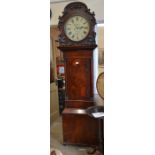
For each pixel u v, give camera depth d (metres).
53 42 2.07
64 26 2.02
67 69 2.11
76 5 1.97
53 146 2.06
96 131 2.06
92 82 2.11
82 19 1.96
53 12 2.05
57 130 2.15
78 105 2.15
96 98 2.13
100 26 1.92
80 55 2.06
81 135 2.09
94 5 1.89
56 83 2.12
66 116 2.14
